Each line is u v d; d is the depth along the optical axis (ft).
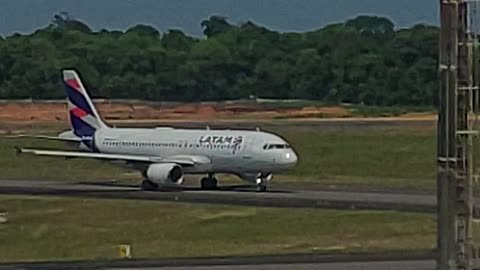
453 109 137.49
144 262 364.79
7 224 513.86
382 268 335.06
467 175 138.00
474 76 136.56
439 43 137.59
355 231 468.75
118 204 602.85
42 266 357.41
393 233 459.32
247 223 505.66
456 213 138.41
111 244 435.94
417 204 589.32
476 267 156.25
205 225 500.74
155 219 527.81
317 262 355.56
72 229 491.72
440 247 139.44
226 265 351.67
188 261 366.02
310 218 520.42
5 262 374.02
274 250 405.80
